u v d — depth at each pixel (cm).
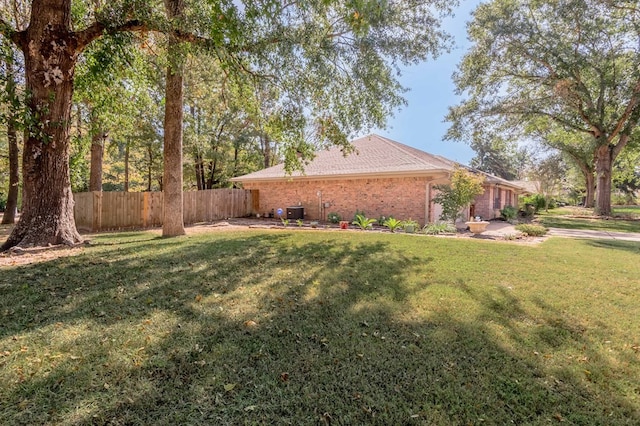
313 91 812
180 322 310
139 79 927
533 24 1628
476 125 1922
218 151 2328
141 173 2570
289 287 420
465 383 224
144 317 319
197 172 2400
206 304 357
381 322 319
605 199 1988
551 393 216
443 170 1257
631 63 1642
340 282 444
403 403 203
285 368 238
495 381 227
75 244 659
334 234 911
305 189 1634
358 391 214
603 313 352
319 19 678
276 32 639
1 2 848
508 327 312
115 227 1110
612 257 655
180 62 684
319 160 1686
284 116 894
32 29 593
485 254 647
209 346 266
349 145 929
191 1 619
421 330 302
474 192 1204
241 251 633
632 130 1872
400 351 264
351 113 854
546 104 1798
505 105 1838
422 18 774
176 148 855
